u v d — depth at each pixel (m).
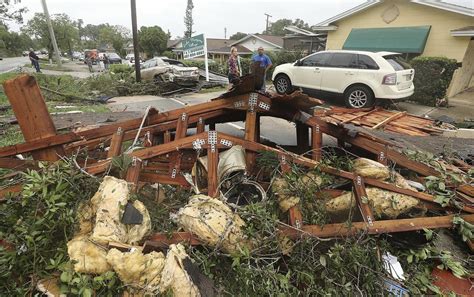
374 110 7.24
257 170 3.00
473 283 2.37
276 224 2.43
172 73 11.97
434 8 11.34
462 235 2.64
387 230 2.54
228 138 2.89
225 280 2.16
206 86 12.70
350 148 3.90
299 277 2.22
